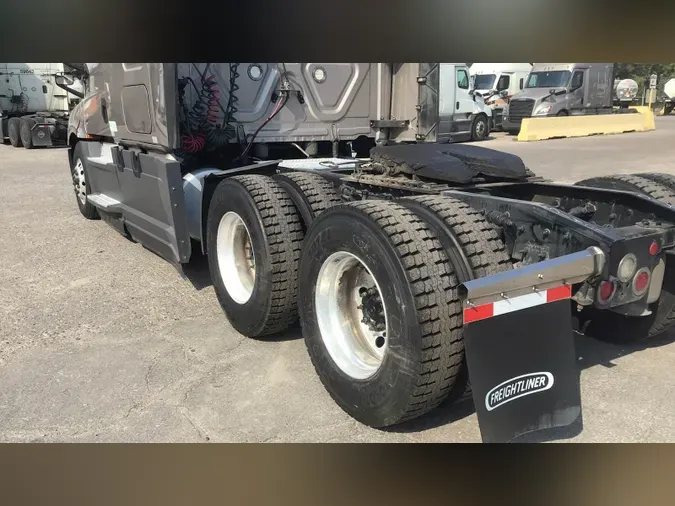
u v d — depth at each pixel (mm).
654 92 36625
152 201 4852
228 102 5320
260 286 3758
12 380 3537
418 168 3697
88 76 6781
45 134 18328
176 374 3592
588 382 3412
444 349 2535
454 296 2559
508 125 22422
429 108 5926
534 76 22859
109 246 6480
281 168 4723
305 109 5758
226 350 3916
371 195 3773
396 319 2594
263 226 3666
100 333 4211
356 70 5965
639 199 3324
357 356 3084
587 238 2629
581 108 22297
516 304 2406
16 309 4676
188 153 5363
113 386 3455
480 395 2357
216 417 3129
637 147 16531
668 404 3178
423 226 2672
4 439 2955
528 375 2486
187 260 4555
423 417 3105
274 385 3449
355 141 6402
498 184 3807
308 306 3223
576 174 11242
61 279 5402
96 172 6508
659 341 3959
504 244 2918
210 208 4250
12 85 19891
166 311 4609
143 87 4758
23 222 7719
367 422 2924
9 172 12891
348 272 3121
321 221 3051
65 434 2996
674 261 3322
